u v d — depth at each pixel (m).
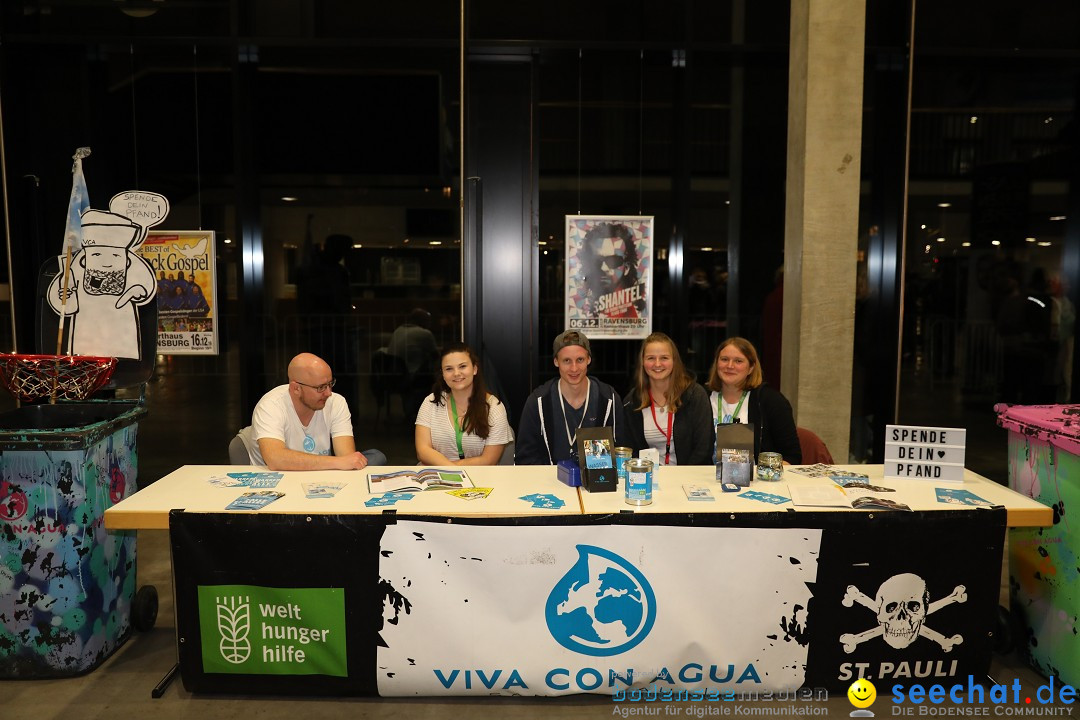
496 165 5.22
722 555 2.66
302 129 5.18
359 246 5.33
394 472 3.17
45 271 3.51
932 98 5.27
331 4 4.95
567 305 5.27
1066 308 5.45
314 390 3.35
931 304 5.47
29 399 3.12
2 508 2.84
